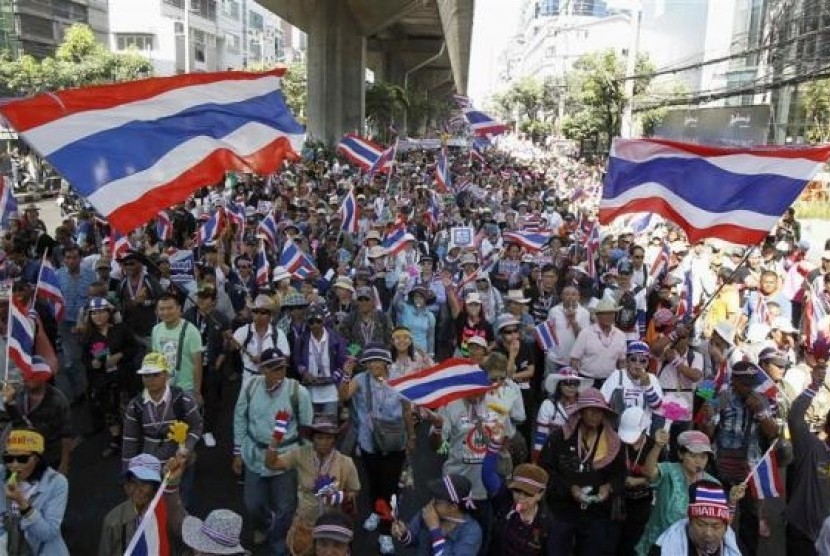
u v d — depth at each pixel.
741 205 7.84
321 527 4.29
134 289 9.17
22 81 47.97
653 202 8.32
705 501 4.36
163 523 4.26
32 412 6.07
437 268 13.78
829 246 13.49
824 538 4.97
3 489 4.84
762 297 11.00
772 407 6.46
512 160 54.22
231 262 13.76
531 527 5.20
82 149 6.14
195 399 7.14
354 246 15.16
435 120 100.81
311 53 50.09
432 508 5.04
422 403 6.07
